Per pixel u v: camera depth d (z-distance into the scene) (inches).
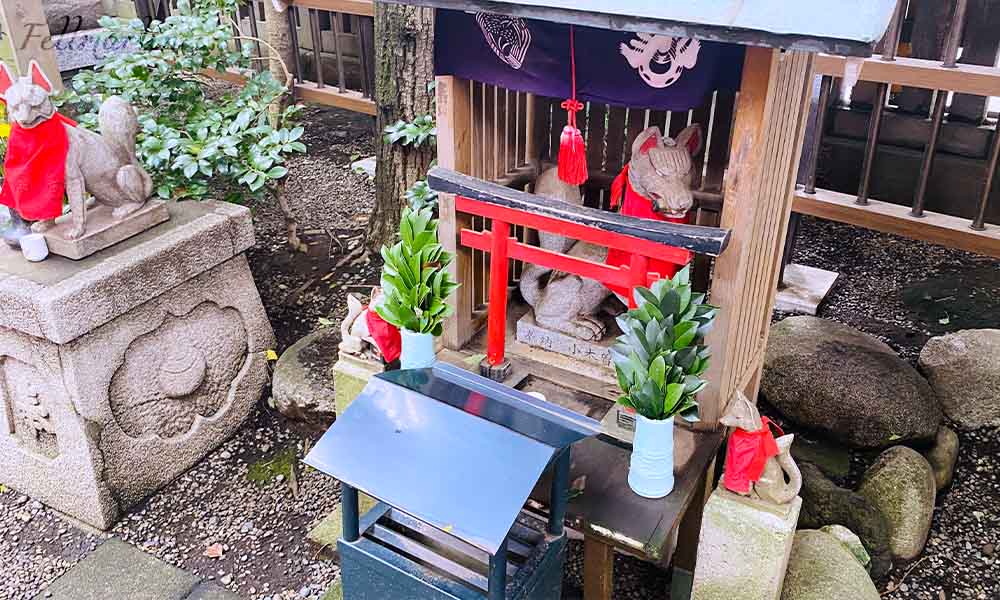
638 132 128.5
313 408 156.7
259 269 211.8
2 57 240.4
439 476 90.7
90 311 133.1
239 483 155.7
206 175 176.6
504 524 85.5
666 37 97.6
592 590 112.1
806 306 188.1
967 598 129.6
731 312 106.9
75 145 134.6
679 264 108.7
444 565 99.0
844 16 73.8
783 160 112.5
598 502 104.6
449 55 113.4
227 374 164.4
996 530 140.2
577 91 105.7
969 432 157.0
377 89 193.8
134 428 147.6
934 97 198.7
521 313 142.5
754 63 92.9
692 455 112.0
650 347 98.8
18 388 143.3
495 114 125.7
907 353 174.4
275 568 137.6
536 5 85.2
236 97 195.8
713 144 119.6
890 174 208.8
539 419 96.4
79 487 144.1
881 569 132.4
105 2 316.5
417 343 113.0
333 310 195.2
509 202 110.8
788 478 116.3
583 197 135.7
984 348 157.2
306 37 298.8
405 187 200.2
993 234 165.3
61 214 139.4
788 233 188.4
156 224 151.4
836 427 152.3
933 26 190.5
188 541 143.3
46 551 142.4
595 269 110.0
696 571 113.1
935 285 198.8
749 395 141.8
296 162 274.7
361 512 143.4
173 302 149.9
